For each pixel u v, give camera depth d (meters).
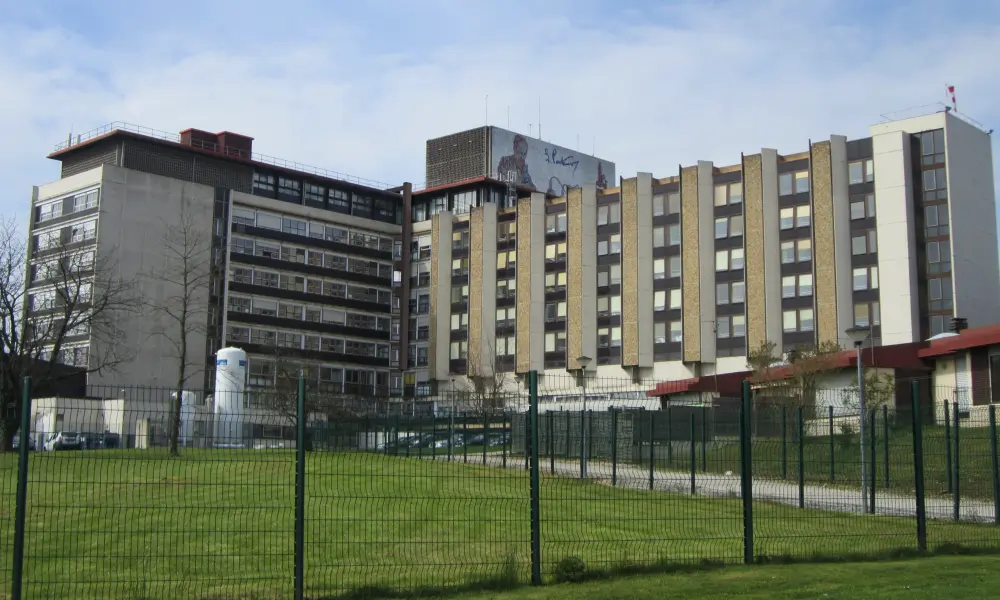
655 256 89.38
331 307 105.25
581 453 28.53
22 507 12.35
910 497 24.62
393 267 110.69
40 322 73.31
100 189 90.19
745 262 84.50
